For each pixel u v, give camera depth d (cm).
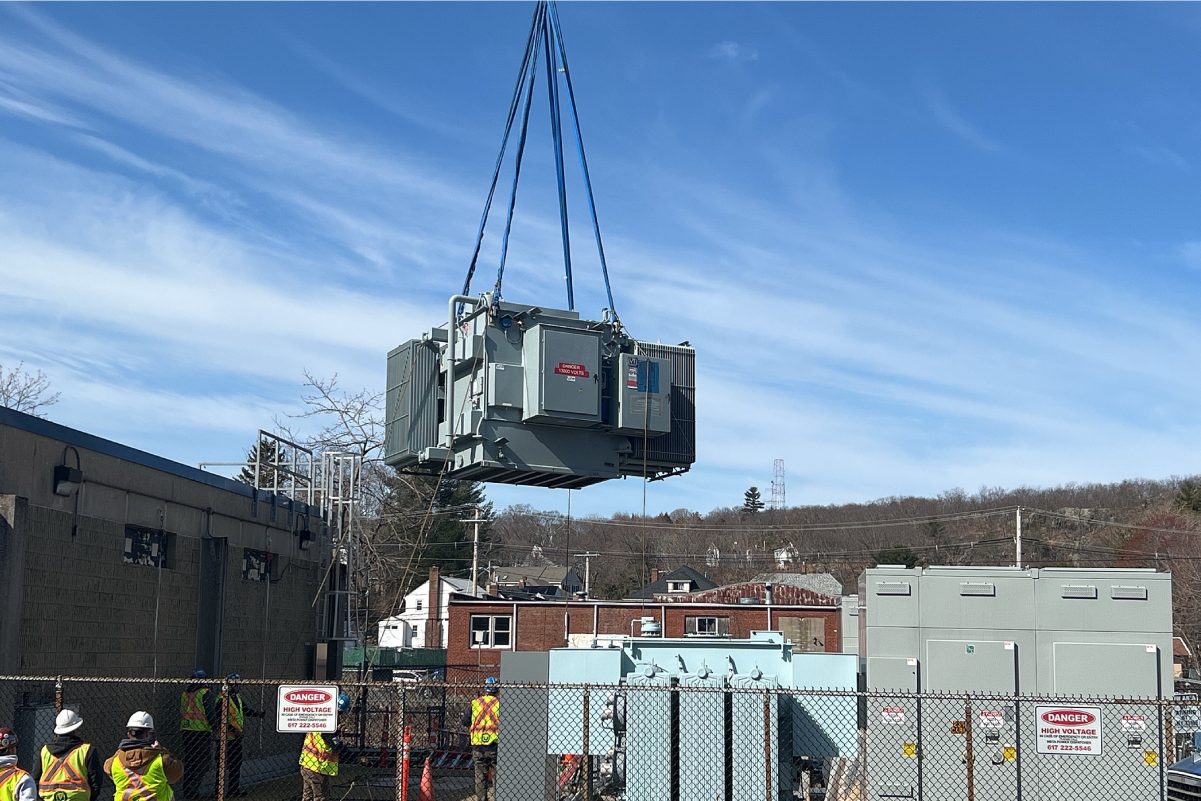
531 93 1673
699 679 1347
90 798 1038
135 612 1756
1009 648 1348
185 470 1927
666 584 7888
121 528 1728
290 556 2389
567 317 1505
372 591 4262
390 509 4391
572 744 1337
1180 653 5178
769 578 8431
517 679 1368
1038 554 9094
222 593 1991
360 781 2059
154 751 1055
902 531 11381
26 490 1493
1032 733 1314
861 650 1473
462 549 8362
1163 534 8038
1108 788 1293
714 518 14075
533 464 1456
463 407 1485
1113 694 1327
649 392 1502
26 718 1424
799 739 1344
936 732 1335
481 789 1680
